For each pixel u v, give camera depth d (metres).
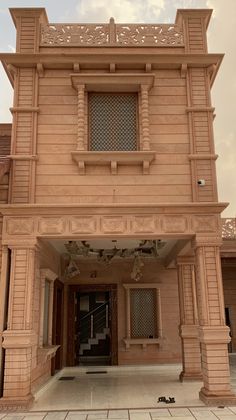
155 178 8.12
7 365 6.96
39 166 8.12
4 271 7.47
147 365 11.73
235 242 13.46
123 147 8.41
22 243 7.53
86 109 8.45
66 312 12.27
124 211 7.77
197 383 9.40
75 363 12.23
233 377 9.92
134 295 12.42
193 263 10.27
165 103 8.57
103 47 8.81
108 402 7.49
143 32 8.95
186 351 9.80
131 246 10.66
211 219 7.80
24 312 7.23
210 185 8.09
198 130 8.41
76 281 12.46
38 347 8.54
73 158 8.06
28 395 7.00
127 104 8.66
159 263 12.61
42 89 8.58
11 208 7.60
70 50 8.77
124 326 12.12
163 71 8.78
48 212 7.71
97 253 11.43
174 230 7.72
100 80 8.38
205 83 8.70
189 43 8.86
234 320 15.41
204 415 6.42
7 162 7.86
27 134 8.27
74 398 7.89
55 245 10.32
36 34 8.77
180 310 10.24
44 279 8.98
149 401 7.52
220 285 7.55
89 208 7.73
